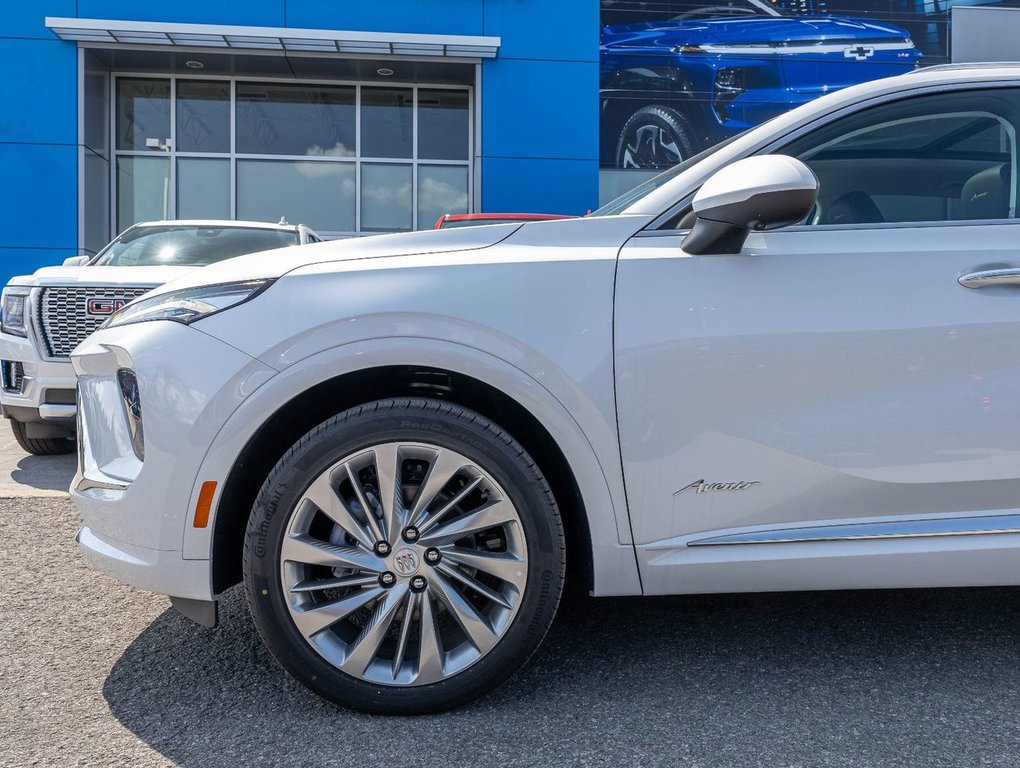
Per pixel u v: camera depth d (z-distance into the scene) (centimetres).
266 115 1192
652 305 200
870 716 200
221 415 192
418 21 1091
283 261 209
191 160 1187
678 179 218
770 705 205
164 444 193
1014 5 1188
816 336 199
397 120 1208
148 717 200
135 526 197
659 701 208
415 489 203
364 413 194
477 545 208
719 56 1162
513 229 215
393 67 1136
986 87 221
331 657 196
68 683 218
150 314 206
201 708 204
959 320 202
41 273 504
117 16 1055
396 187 1216
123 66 1134
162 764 179
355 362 194
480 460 195
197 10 1067
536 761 180
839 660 232
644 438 199
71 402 482
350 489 204
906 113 221
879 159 223
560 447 200
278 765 179
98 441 213
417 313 195
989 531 207
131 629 254
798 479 202
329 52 1091
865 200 223
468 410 197
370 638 195
